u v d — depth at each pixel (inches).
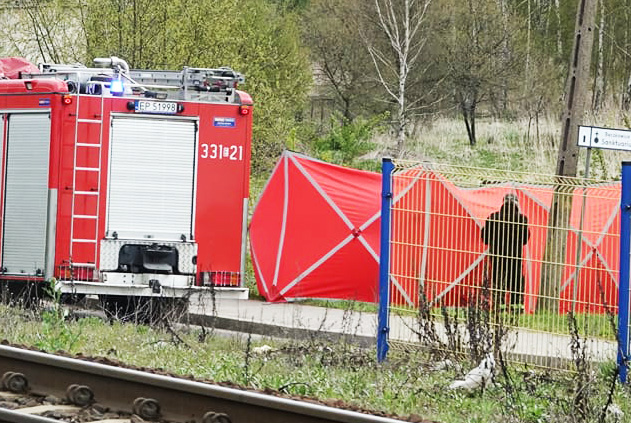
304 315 1360.7
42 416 605.0
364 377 854.5
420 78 3661.4
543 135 3408.0
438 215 975.6
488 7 3700.8
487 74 3604.8
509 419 724.0
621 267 884.0
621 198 885.8
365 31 3695.9
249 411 601.6
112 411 637.3
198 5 2014.0
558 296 929.5
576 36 1401.3
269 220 1542.8
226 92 1279.5
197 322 1290.6
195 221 1257.4
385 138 3565.5
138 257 1243.8
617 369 805.9
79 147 1235.2
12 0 2197.3
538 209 969.5
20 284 1247.5
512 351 912.3
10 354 700.0
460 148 3403.1
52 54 2095.2
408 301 978.1
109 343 1020.5
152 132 1248.8
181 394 626.8
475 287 933.8
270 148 2351.1
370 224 1482.5
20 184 1248.8
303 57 3503.9
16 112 1252.5
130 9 1967.3
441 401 780.0
